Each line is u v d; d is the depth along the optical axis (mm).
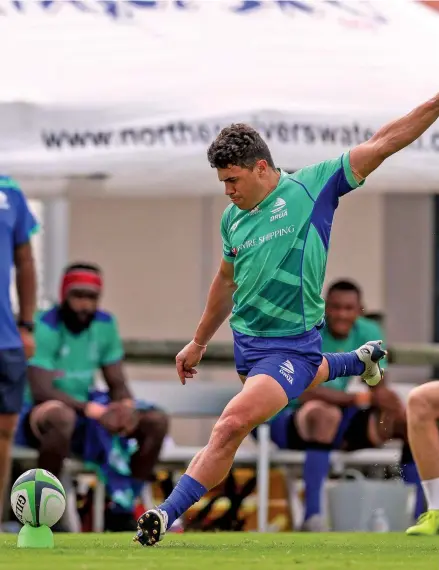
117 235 45625
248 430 19125
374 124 30578
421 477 26406
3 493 28875
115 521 31625
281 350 19672
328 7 32906
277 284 19719
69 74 30891
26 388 31141
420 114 19688
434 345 42844
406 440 32906
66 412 31188
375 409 33000
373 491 32031
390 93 31109
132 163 30188
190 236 45156
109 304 45750
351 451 33562
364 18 32781
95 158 30203
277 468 35500
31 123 30281
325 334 34188
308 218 19766
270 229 19797
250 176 19672
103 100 30391
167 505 19141
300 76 30938
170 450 34375
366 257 45875
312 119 30203
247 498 36312
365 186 33250
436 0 44188
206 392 34906
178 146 30156
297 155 30062
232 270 20672
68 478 32031
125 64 31016
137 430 31609
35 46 31453
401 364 37062
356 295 34094
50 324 32781
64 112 30266
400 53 32062
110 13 32094
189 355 21375
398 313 46000
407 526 32250
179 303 45219
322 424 32344
